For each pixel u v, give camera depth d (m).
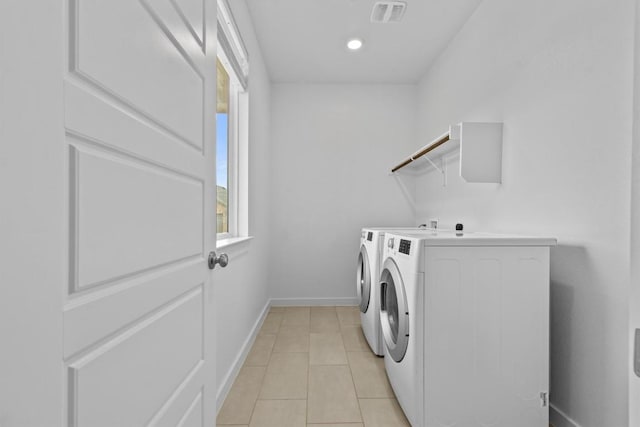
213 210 1.12
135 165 0.66
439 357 1.45
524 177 1.84
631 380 0.53
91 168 0.53
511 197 1.96
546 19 1.67
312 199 3.74
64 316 0.48
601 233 1.35
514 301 1.46
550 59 1.64
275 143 3.73
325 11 2.47
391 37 2.80
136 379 0.67
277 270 3.73
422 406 1.45
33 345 0.42
